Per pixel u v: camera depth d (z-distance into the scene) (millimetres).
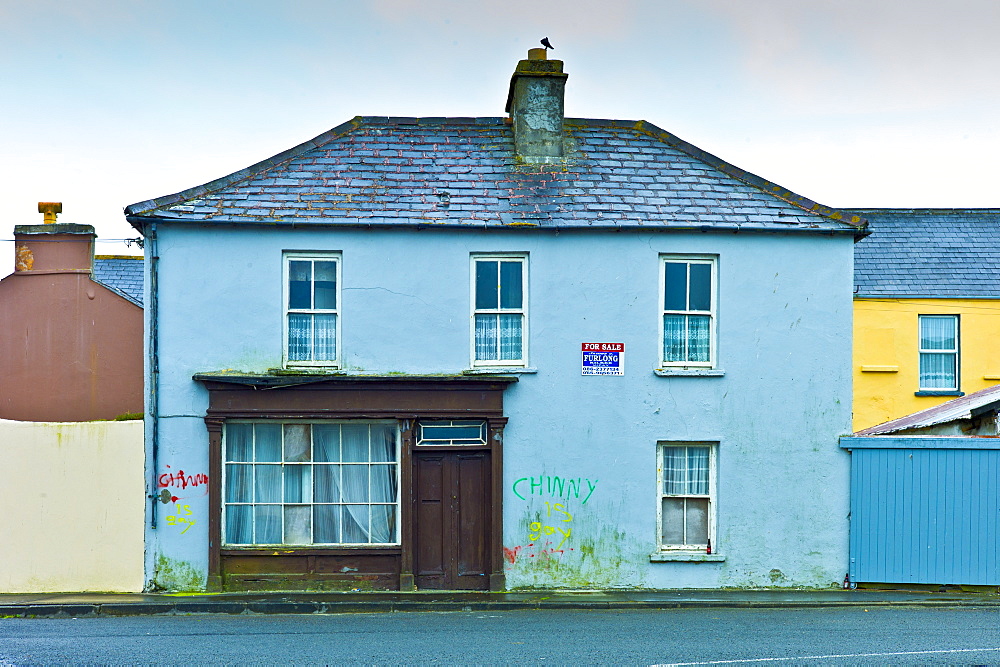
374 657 10570
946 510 15438
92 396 18250
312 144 16500
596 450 15570
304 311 15445
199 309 15250
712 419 15680
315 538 15383
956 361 22719
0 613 13523
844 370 15836
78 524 15047
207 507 15102
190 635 11930
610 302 15672
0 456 15047
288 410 15133
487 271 15734
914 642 11375
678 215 15758
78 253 18438
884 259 23625
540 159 16703
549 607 14141
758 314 15820
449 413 15297
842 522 15672
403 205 15633
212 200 15453
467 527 15438
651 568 15555
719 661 10336
